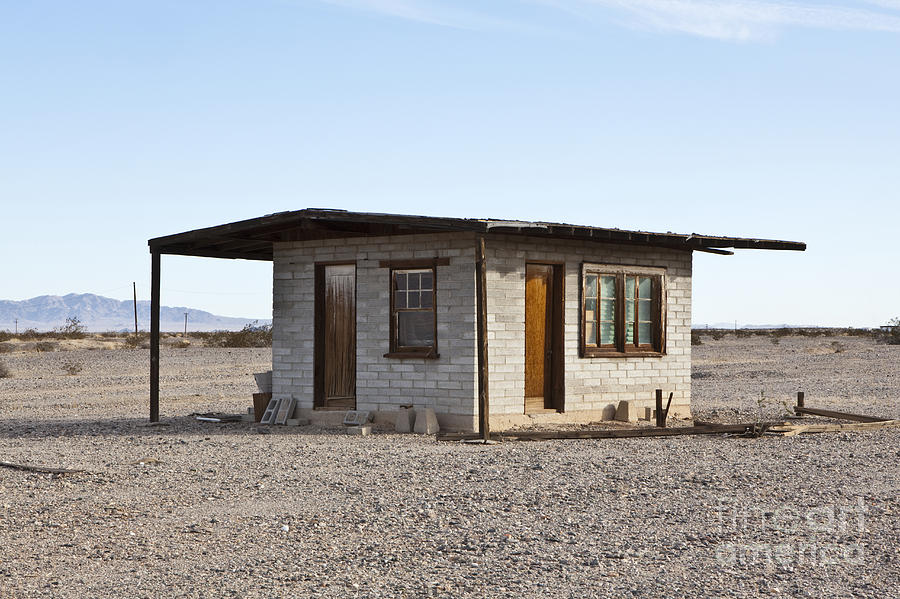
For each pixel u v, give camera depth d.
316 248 17.30
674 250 18.84
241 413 20.00
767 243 17.69
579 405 17.11
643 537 8.23
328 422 17.05
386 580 6.98
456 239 15.76
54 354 47.22
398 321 16.58
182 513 9.26
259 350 51.06
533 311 16.70
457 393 15.72
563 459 12.53
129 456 13.08
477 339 14.84
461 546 7.92
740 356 45.28
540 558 7.56
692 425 17.44
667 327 18.69
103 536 8.34
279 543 8.06
